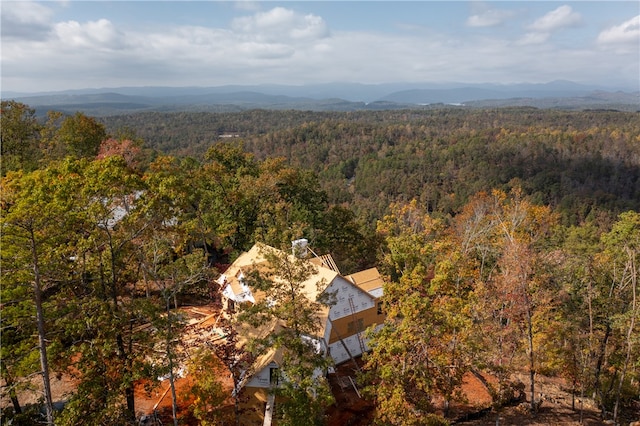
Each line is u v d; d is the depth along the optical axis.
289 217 46.69
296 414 18.55
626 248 30.56
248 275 21.27
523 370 33.72
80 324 18.39
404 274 25.50
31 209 16.41
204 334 25.52
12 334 18.97
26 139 52.75
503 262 30.31
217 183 45.09
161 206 20.80
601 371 29.52
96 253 20.31
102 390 18.23
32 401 24.23
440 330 21.41
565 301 29.00
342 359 32.22
